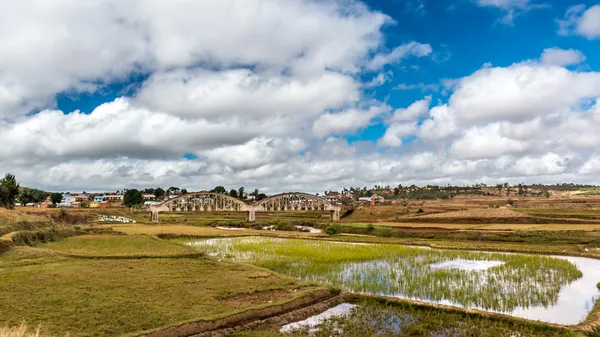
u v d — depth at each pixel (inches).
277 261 1376.7
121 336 571.2
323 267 1278.3
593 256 1590.8
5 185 3452.3
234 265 1168.8
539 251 1736.0
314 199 5319.9
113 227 2864.2
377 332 668.1
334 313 776.9
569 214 3319.4
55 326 606.9
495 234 2298.2
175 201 5039.4
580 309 848.3
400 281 1073.5
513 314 807.7
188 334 615.8
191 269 1093.1
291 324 709.3
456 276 1143.6
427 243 2106.3
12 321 618.2
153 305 729.6
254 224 4202.8
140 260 1225.4
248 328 672.4
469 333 663.1
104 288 844.6
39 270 1011.9
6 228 1520.7
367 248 1795.0
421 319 735.7
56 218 3272.6
